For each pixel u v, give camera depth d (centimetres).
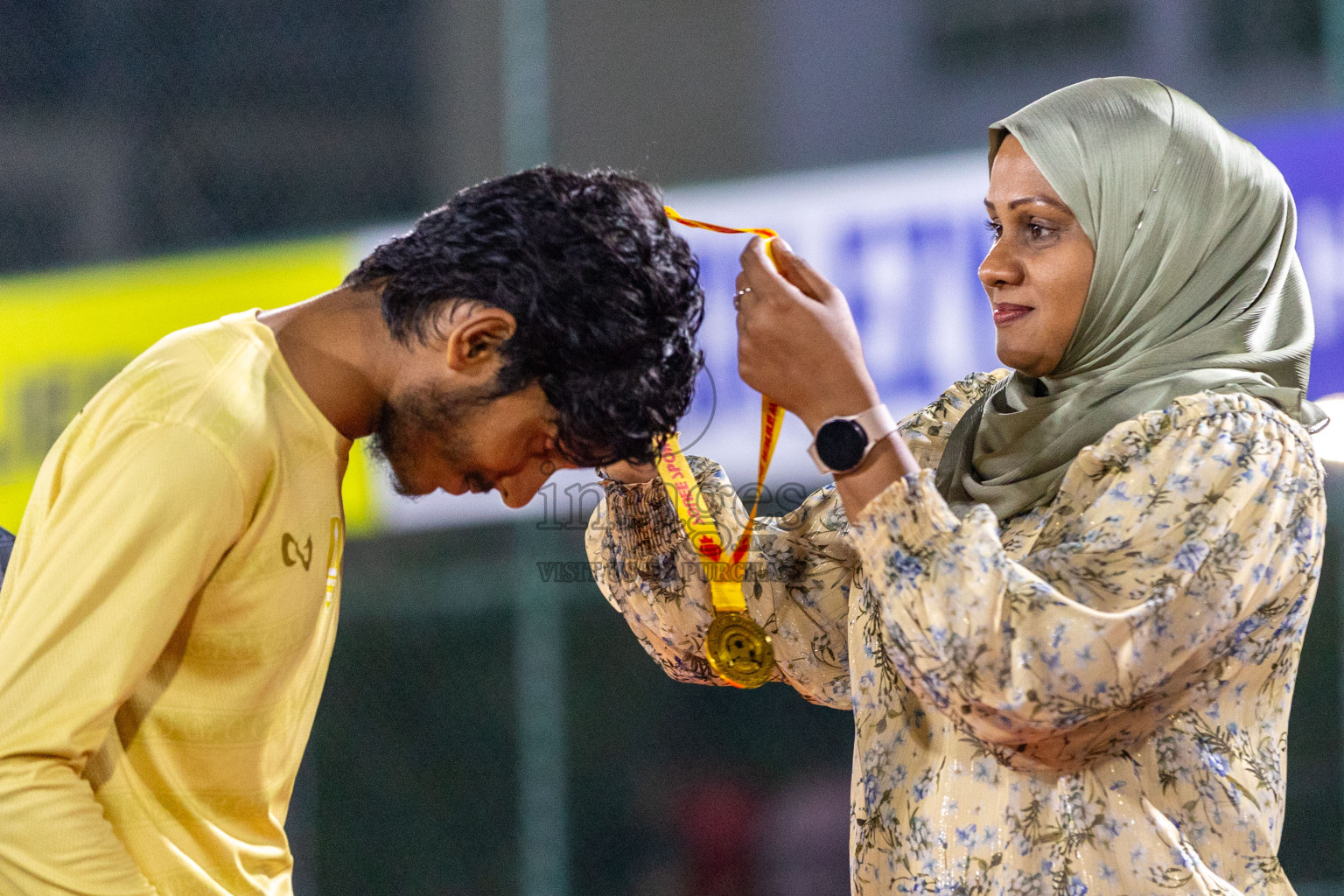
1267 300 435
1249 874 389
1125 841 385
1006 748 385
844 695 507
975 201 1243
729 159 1557
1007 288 446
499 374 380
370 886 1425
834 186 1289
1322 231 1103
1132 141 431
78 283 1478
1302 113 1270
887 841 414
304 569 385
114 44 1627
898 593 375
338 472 394
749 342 404
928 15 1506
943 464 466
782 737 1402
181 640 377
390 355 388
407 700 1449
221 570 372
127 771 375
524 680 1305
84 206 1598
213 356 374
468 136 1588
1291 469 394
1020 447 436
